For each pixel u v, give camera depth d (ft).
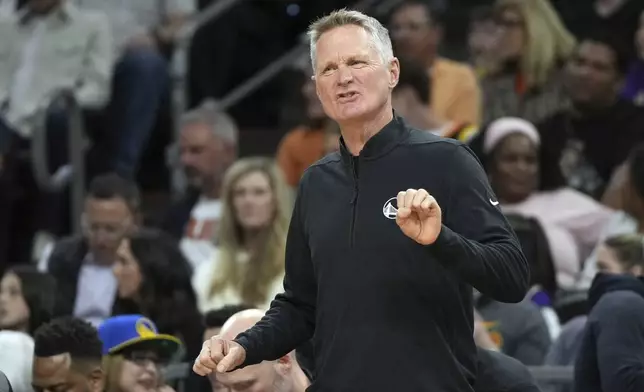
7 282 65.82
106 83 100.73
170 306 66.95
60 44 99.71
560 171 82.79
